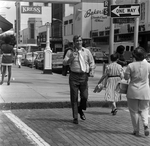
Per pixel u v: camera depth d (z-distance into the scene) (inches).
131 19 443.5
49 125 270.2
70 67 274.2
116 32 2032.5
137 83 233.6
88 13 2516.0
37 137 228.7
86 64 273.9
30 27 4653.1
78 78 271.3
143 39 1903.3
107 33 2224.4
